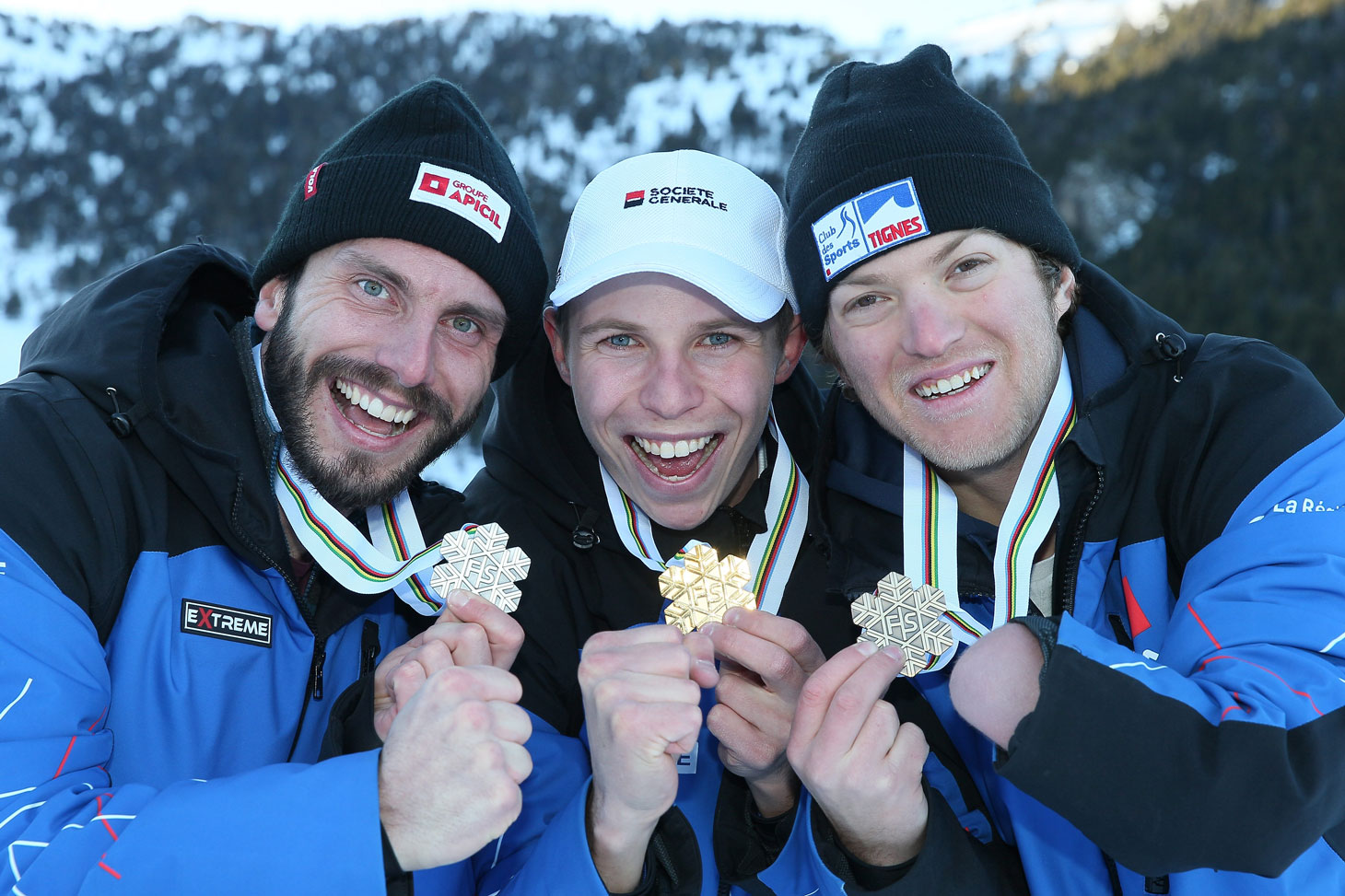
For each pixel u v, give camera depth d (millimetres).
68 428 1904
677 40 86188
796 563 2441
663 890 1812
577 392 2318
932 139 1993
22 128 79250
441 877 1931
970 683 1525
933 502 2160
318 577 2223
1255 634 1577
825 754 1582
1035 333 2043
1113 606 1989
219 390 2088
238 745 1993
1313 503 1706
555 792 2137
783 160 72688
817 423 2584
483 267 2158
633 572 2453
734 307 2143
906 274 1989
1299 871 1744
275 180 75625
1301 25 55406
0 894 1492
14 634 1686
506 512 2479
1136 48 61344
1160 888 1772
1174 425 1957
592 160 74875
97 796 1644
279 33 88500
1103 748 1406
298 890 1467
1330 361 39188
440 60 85188
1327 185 45594
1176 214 49375
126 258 70500
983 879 1730
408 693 1710
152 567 1958
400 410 2189
